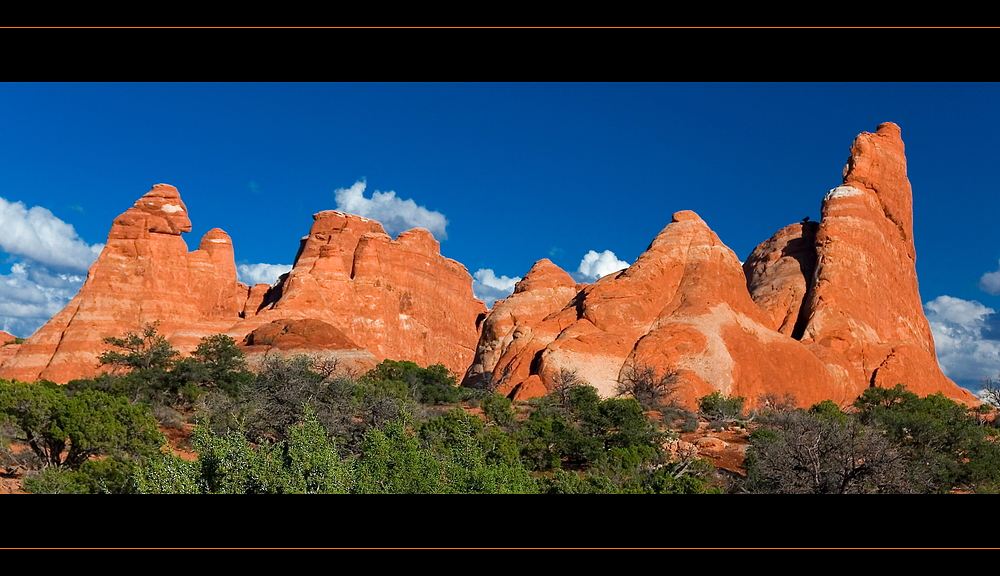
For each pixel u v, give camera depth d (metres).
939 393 59.12
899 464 22.44
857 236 86.31
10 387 23.73
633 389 60.56
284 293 83.94
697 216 84.00
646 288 76.25
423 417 40.59
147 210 73.62
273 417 29.84
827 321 80.06
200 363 46.12
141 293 68.94
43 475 19.86
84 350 64.12
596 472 26.00
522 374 70.38
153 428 24.88
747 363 68.56
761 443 29.52
